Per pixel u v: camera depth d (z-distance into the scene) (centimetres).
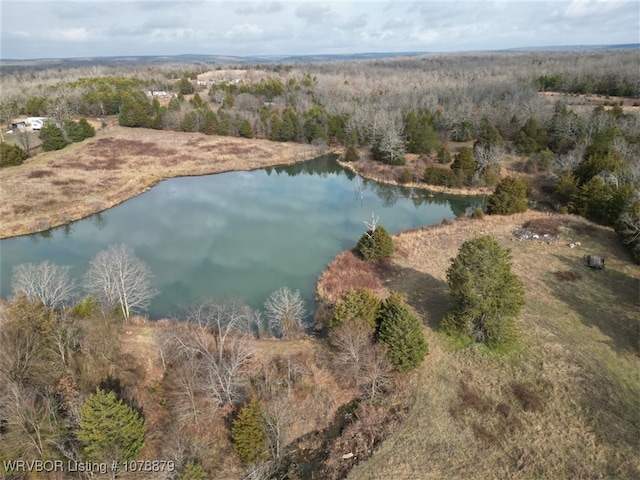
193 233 6556
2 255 5725
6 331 3062
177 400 3180
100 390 2800
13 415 2608
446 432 3036
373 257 5312
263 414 2906
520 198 6662
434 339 3900
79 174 8550
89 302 3819
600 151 7356
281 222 7012
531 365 3547
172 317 4353
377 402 3331
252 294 4841
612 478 2661
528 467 2764
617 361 3569
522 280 4806
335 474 2841
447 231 6197
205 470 2780
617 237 5703
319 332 4091
